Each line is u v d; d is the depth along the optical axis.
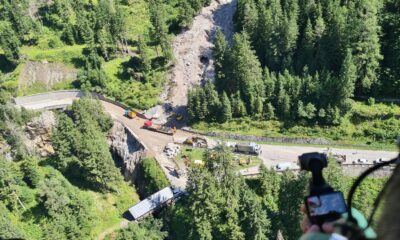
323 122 131.75
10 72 182.12
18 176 127.19
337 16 134.50
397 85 131.25
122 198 132.88
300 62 143.12
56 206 117.19
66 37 188.12
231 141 136.62
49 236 113.81
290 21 140.75
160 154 137.50
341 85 126.44
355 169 117.62
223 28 177.50
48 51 182.38
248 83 138.50
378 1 135.00
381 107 130.25
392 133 124.69
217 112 142.38
